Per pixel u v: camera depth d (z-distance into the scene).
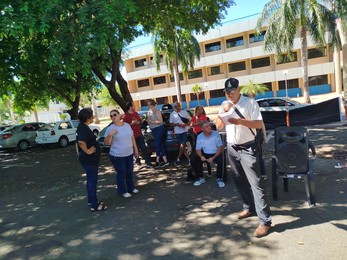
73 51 5.48
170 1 8.51
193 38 29.38
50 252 3.86
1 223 5.04
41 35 6.94
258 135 3.96
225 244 3.63
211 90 42.50
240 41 39.00
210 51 40.97
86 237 4.19
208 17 10.30
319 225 3.83
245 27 37.28
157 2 8.02
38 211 5.50
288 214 4.23
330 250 3.27
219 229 4.04
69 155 12.70
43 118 55.97
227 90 3.78
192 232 4.03
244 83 38.56
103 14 5.10
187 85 42.78
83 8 5.20
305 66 23.16
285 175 4.51
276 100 16.86
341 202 4.48
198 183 6.09
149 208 5.06
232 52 38.44
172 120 7.96
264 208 3.74
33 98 19.23
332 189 5.02
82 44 5.39
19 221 5.06
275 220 4.08
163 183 6.46
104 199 5.74
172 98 46.06
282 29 20.52
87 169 5.04
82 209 5.35
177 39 22.38
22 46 9.61
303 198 4.78
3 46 9.60
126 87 12.89
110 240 4.03
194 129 8.05
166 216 4.66
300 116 13.38
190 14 9.84
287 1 19.98
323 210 4.26
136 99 47.25
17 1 5.06
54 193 6.66
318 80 36.47
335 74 33.84
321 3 20.02
